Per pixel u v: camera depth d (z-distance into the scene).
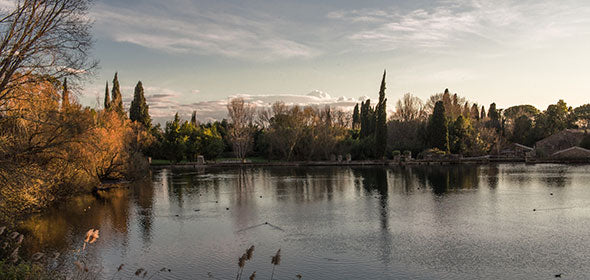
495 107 107.88
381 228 20.03
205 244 17.56
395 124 78.12
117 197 31.52
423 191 32.69
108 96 76.19
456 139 72.06
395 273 13.81
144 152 77.94
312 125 73.50
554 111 90.88
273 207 26.45
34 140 20.59
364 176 46.53
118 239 18.42
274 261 7.45
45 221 22.38
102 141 35.78
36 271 11.28
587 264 14.31
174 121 76.75
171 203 28.42
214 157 78.31
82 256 15.91
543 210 23.73
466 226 20.09
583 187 33.06
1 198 16.06
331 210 25.05
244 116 71.38
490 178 41.72
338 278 13.41
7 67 14.61
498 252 15.86
